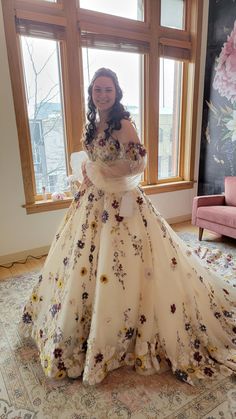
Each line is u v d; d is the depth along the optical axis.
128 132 1.29
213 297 1.65
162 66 3.25
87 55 2.72
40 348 1.43
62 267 1.46
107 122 1.32
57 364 1.28
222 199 3.19
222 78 3.30
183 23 3.30
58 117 2.74
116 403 1.20
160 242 1.40
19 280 2.31
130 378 1.32
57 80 2.65
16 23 2.27
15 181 2.54
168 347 1.33
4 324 1.75
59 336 1.29
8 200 2.54
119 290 1.30
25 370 1.39
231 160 3.41
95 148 1.34
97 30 2.63
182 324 1.38
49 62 2.57
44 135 2.71
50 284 1.53
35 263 2.64
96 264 1.33
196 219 3.11
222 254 2.68
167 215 3.70
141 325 1.36
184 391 1.25
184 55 3.32
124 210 1.32
